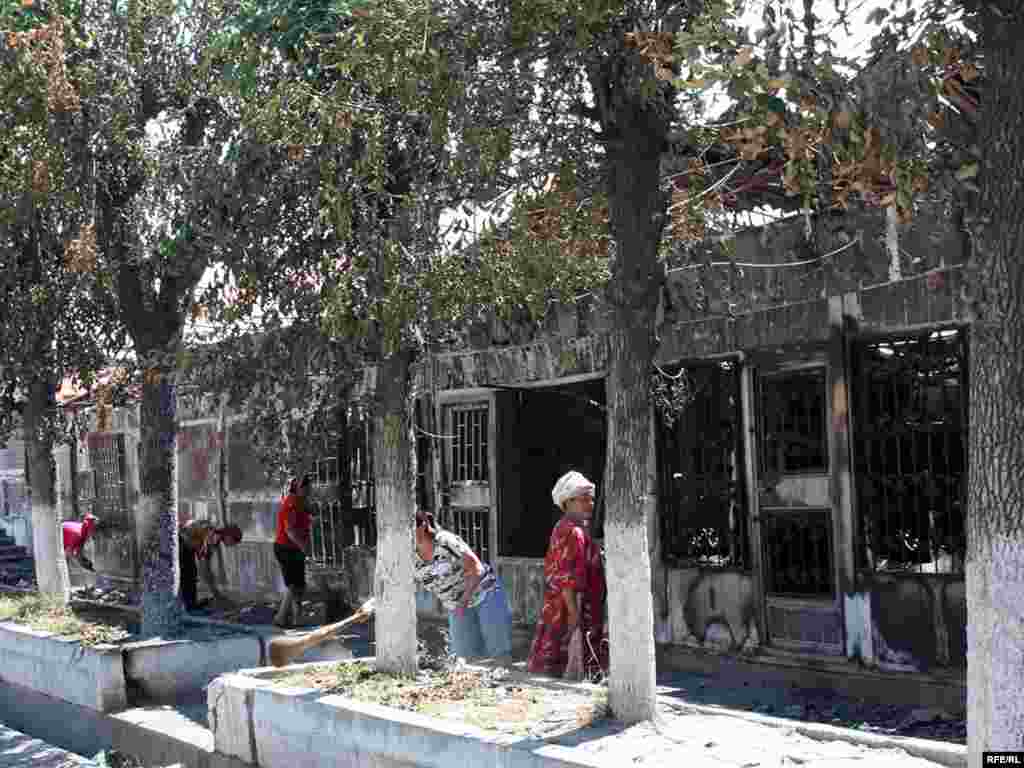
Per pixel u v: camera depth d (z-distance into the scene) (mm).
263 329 7988
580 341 10609
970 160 4418
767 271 9094
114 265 10664
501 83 6355
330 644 10438
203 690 9914
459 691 7031
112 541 18797
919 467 8195
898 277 8125
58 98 9820
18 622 11664
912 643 8078
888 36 4750
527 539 11867
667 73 4824
